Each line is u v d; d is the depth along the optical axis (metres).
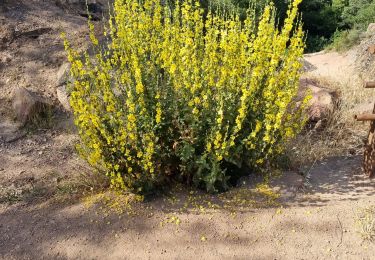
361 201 3.65
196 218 3.50
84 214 3.58
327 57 9.30
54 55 5.86
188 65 3.51
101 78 3.54
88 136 3.54
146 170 3.49
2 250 3.30
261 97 3.70
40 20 6.46
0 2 6.47
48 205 3.74
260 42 3.56
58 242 3.34
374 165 3.92
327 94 5.20
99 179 3.88
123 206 3.64
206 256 3.21
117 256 3.22
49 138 4.79
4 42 5.94
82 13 7.01
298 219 3.48
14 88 5.34
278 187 3.83
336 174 4.05
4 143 4.64
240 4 7.32
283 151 4.12
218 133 3.37
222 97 3.45
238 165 3.68
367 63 7.09
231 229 3.41
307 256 3.19
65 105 5.18
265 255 3.21
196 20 4.18
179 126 3.58
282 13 9.61
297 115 3.88
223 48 3.63
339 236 3.33
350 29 10.94
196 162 3.53
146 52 3.85
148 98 3.53
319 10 11.51
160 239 3.34
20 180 4.10
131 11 4.25
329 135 4.71
